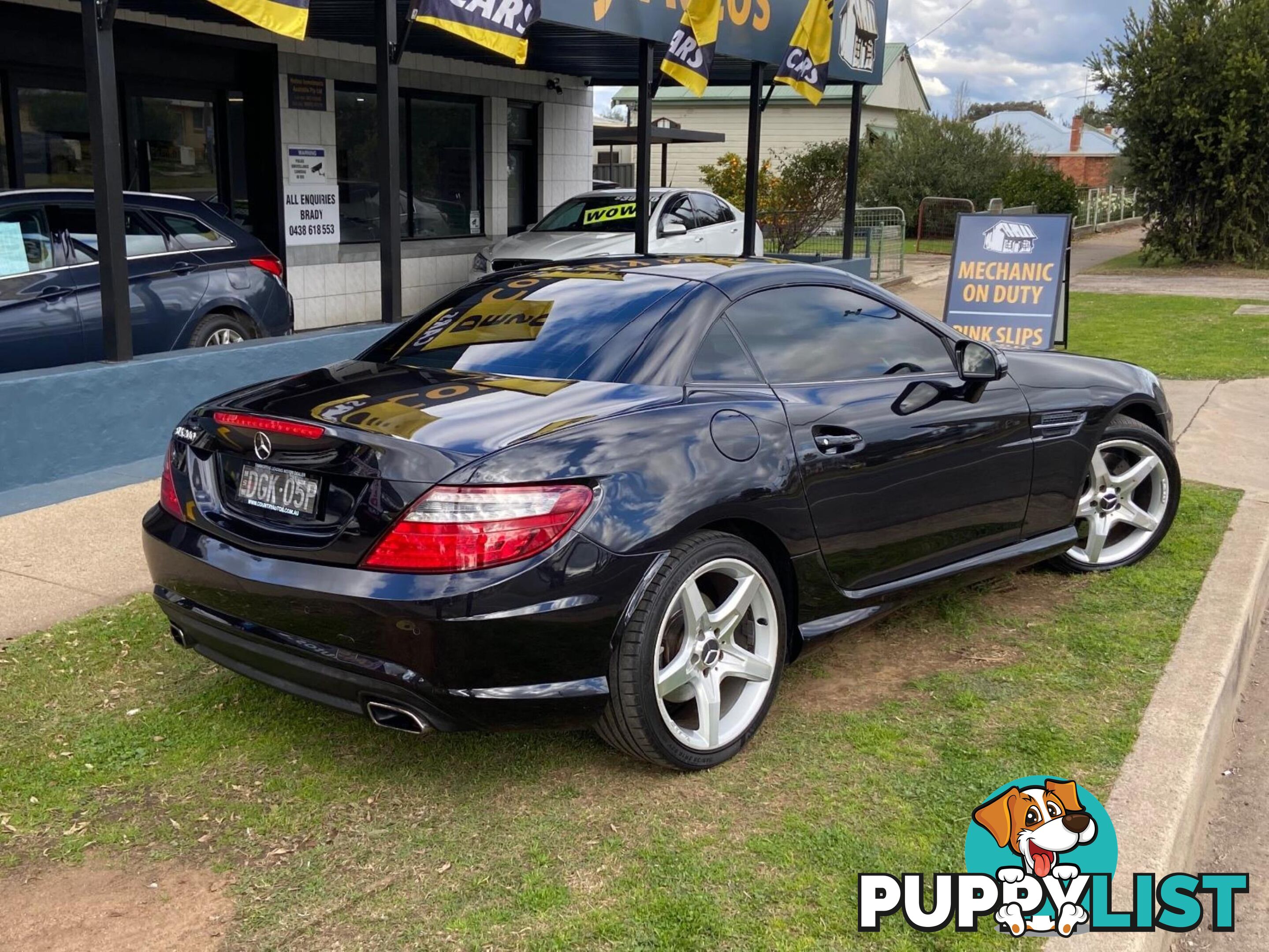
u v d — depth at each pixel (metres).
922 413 4.05
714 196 14.72
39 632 4.36
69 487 6.27
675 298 3.75
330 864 2.92
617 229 13.18
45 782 3.30
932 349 4.39
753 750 3.54
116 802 3.21
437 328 4.10
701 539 3.28
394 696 2.95
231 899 2.77
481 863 2.92
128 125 10.45
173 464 3.57
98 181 6.52
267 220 11.83
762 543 3.61
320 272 12.29
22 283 7.00
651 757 3.26
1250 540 5.61
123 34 10.09
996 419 4.32
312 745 3.55
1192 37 22.39
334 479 3.06
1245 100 22.27
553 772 3.40
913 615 4.72
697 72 10.59
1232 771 3.84
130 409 6.71
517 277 4.30
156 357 6.98
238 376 7.35
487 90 14.14
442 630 2.88
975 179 33.03
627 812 3.17
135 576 5.00
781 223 21.31
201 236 8.27
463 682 2.94
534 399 3.31
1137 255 26.92
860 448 3.78
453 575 2.88
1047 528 4.74
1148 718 3.70
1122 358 11.25
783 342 3.88
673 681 3.25
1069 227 9.35
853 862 2.92
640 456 3.17
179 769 3.39
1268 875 3.23
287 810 3.18
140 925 2.67
